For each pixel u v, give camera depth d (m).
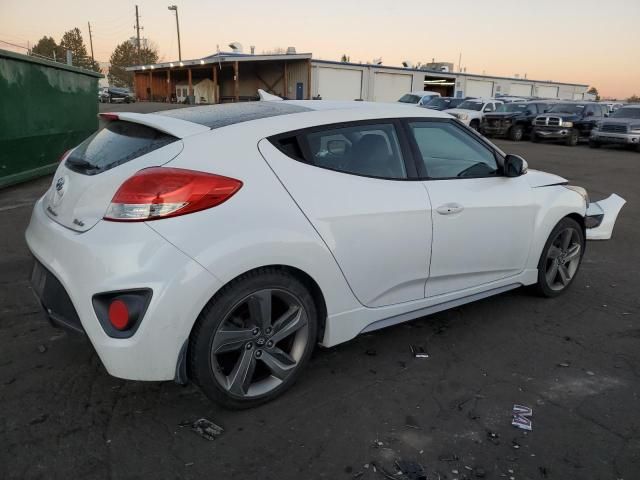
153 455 2.51
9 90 8.66
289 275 2.84
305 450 2.57
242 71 43.75
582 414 2.90
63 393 2.98
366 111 3.34
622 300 4.56
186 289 2.46
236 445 2.60
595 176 12.80
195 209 2.51
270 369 2.90
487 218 3.70
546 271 4.42
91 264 2.48
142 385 3.09
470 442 2.66
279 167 2.83
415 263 3.37
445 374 3.30
